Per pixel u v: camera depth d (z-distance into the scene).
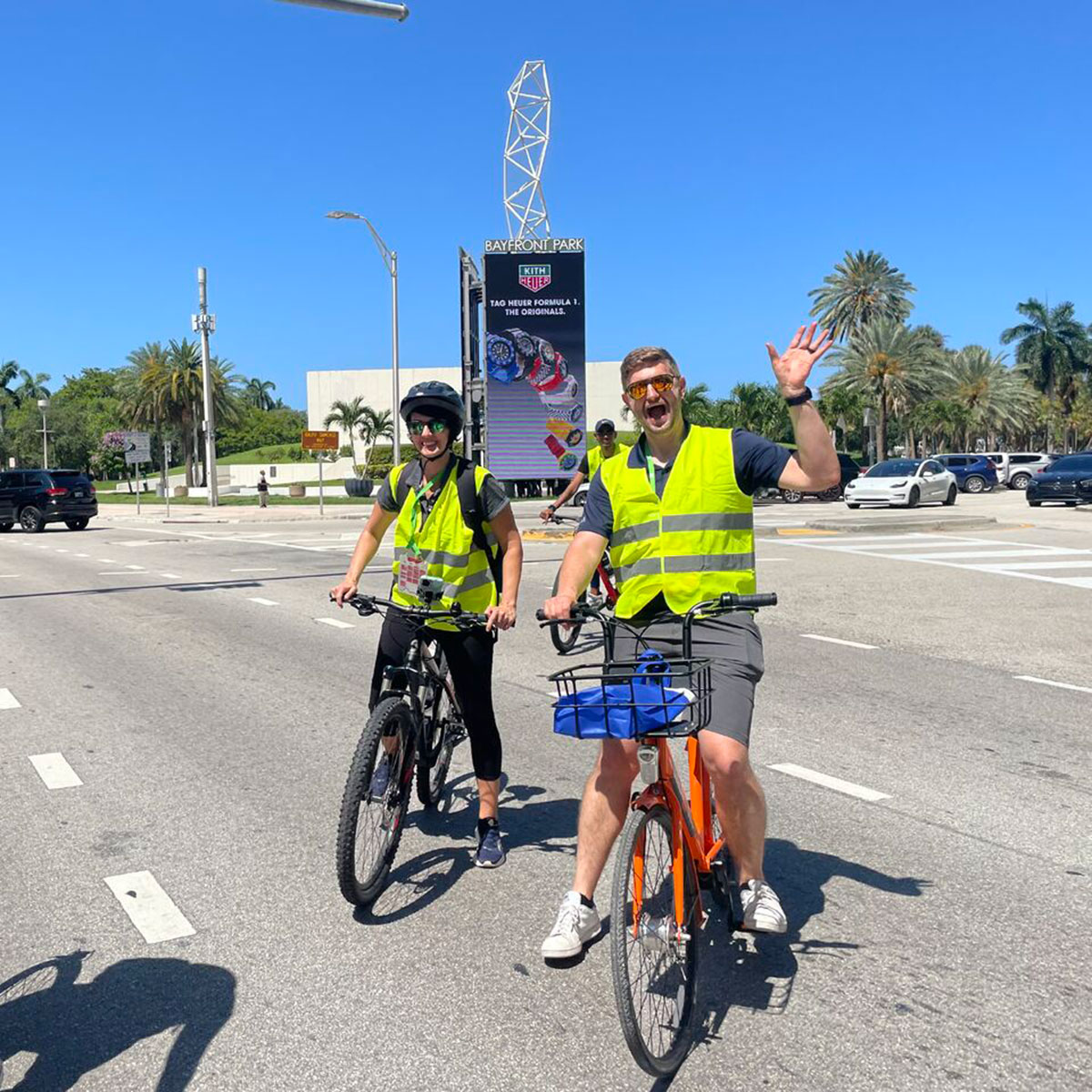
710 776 3.32
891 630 10.15
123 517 40.03
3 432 95.56
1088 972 3.43
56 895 4.10
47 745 6.29
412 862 4.46
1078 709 7.05
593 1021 3.15
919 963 3.50
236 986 3.37
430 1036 3.07
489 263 37.44
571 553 3.56
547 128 50.16
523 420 37.72
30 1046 3.04
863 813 4.98
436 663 4.89
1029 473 48.56
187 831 4.82
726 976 3.43
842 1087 2.80
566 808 5.14
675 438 3.50
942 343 84.69
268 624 10.98
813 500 40.41
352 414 90.62
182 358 69.38
